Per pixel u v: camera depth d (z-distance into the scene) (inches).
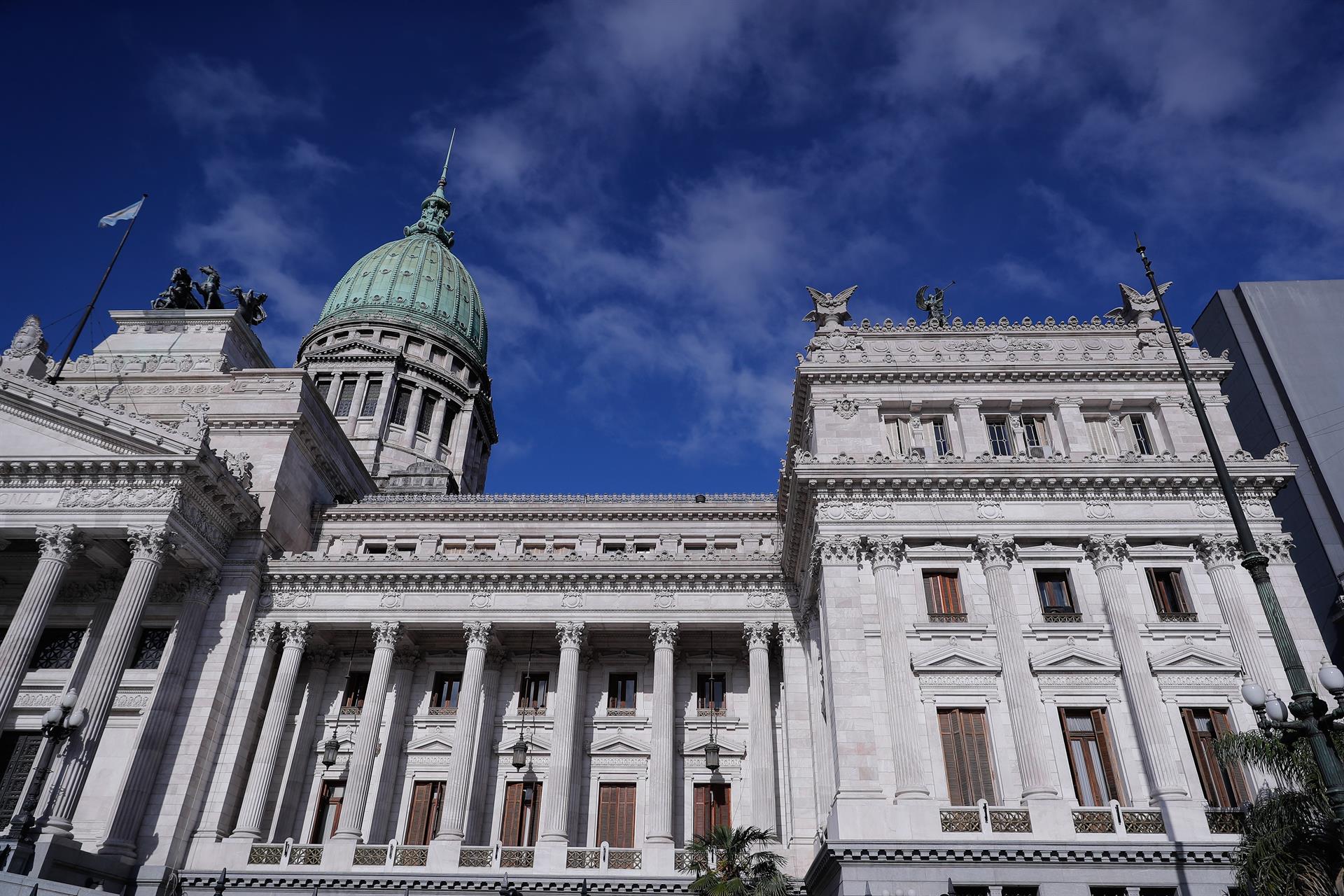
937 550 1774.1
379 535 2513.5
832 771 1690.5
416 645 2215.8
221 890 1585.9
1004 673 1642.5
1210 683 1642.5
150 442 1957.4
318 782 2095.2
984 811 1503.4
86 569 2122.3
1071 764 1599.4
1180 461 1803.6
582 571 2140.7
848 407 1962.4
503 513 2513.5
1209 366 1982.0
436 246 4594.0
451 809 1908.2
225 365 2549.2
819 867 1599.4
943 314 2240.4
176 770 1879.9
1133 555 1769.2
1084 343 2066.9
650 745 2017.7
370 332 4013.3
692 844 1567.4
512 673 2212.1
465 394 4047.7
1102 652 1679.4
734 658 2209.6
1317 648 1660.9
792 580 2135.8
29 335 2378.2
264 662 2082.9
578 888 1768.0
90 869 1654.8
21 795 1850.4
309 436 2427.4
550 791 1926.7
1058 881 1435.8
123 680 1966.0
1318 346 2647.6
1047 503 1802.4
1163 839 1467.8
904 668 1637.6
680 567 2134.6
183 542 1969.7
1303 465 2488.9
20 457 1958.7
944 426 1982.0
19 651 1796.3
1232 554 1750.7
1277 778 1250.6
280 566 2160.4
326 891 1791.3
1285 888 1009.5
